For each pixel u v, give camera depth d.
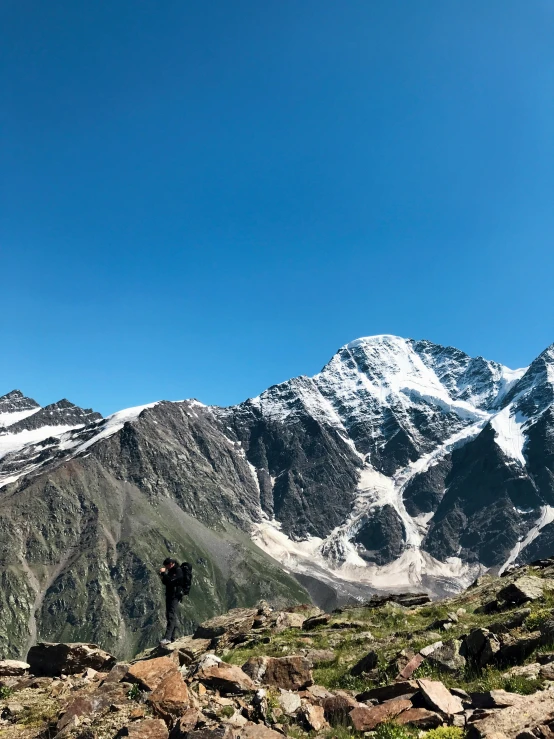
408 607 29.31
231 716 13.78
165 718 13.97
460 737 11.80
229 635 26.28
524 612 19.69
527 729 10.98
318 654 21.52
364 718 13.69
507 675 15.16
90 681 20.89
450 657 17.45
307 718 14.09
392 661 18.39
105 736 13.14
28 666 24.25
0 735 15.45
